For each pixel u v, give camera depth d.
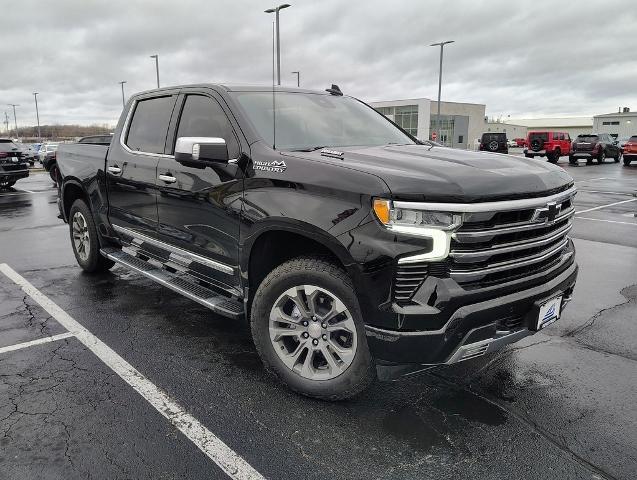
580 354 3.74
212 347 3.83
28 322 4.31
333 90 4.62
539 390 3.22
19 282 5.45
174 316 4.46
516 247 2.71
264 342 3.15
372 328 2.63
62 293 5.07
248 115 3.48
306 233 2.82
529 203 2.72
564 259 3.21
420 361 2.59
